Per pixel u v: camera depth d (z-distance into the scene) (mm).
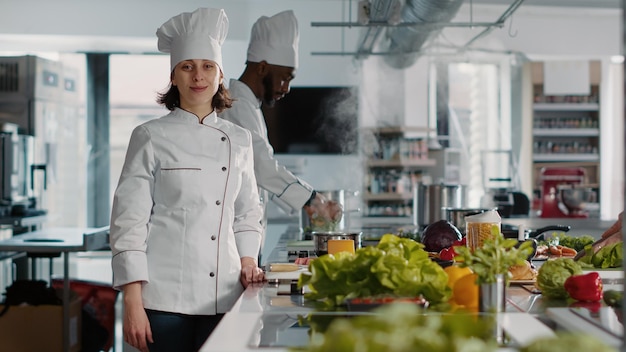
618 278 2197
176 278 2379
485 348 941
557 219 5820
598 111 8594
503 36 8500
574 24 8555
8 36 7770
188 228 2402
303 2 8188
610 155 8750
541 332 1370
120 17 7805
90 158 8352
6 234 7332
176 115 2512
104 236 4902
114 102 8422
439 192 4797
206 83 2484
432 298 1691
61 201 8164
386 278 1696
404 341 911
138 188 2402
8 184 6195
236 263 2459
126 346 3891
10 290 4836
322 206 3592
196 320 2420
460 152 8547
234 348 1289
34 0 7730
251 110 3691
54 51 8305
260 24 3797
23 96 7434
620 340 1311
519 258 1649
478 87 8602
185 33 2512
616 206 8938
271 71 3801
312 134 8188
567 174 7293
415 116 8438
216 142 2479
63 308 4688
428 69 8461
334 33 8266
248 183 2592
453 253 2467
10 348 4738
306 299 1832
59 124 7891
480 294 1632
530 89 8484
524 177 8539
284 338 1357
